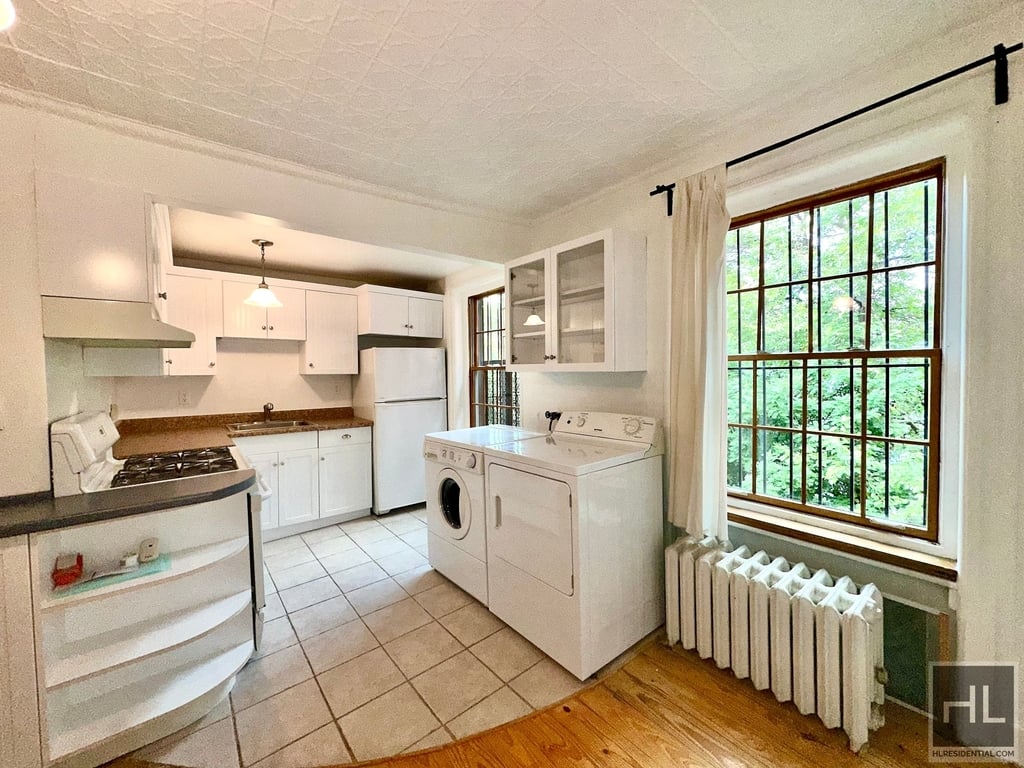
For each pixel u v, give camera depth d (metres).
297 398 4.13
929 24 1.32
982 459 1.34
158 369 2.32
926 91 1.41
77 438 1.57
